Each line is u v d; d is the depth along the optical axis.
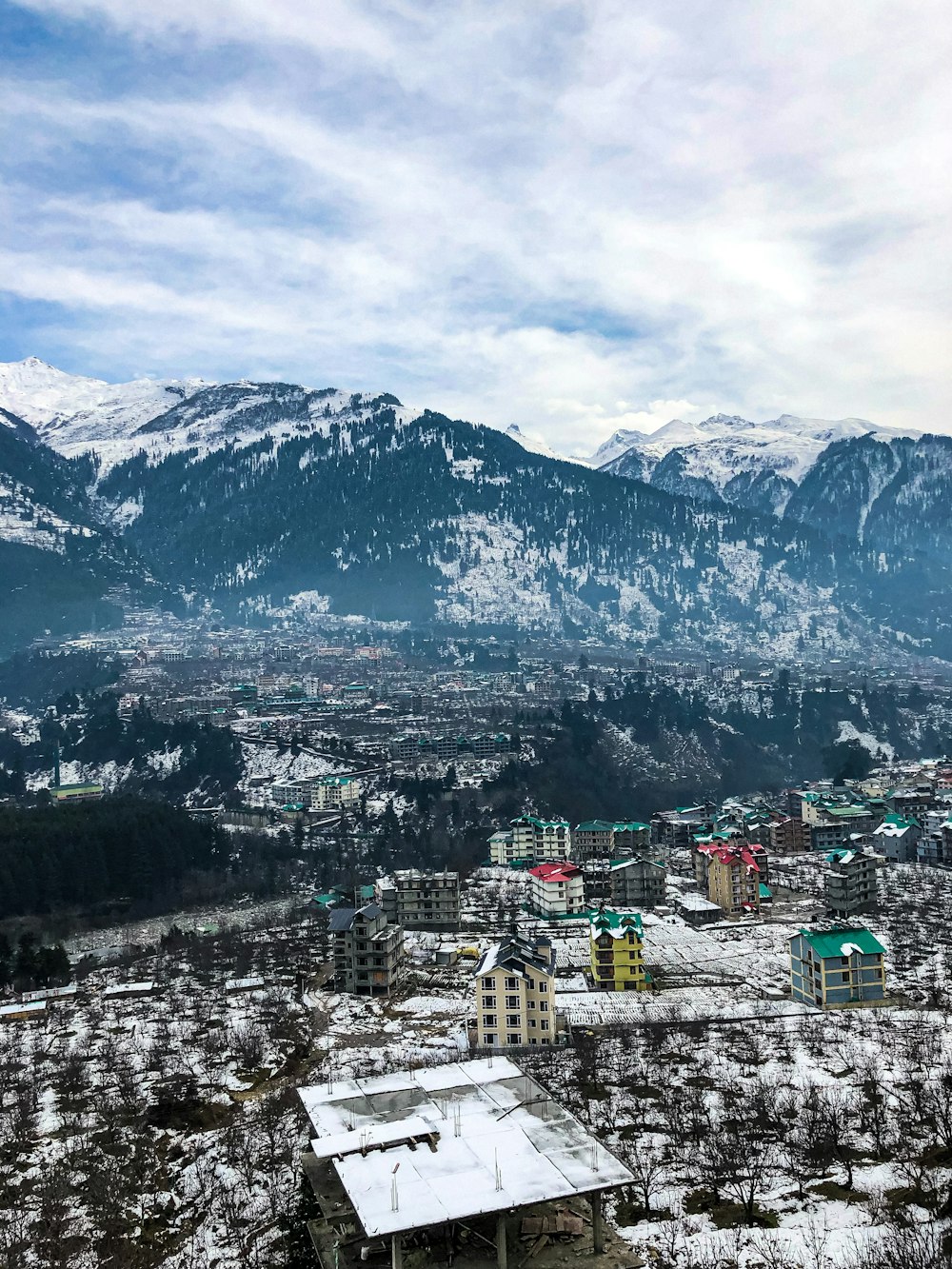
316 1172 98.00
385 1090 108.50
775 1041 163.25
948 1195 105.69
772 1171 115.56
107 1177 123.06
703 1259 96.12
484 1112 102.19
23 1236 110.25
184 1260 102.88
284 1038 174.25
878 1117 128.12
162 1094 148.38
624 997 198.38
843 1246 97.06
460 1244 88.94
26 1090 151.50
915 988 195.12
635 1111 135.62
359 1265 85.75
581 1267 86.25
